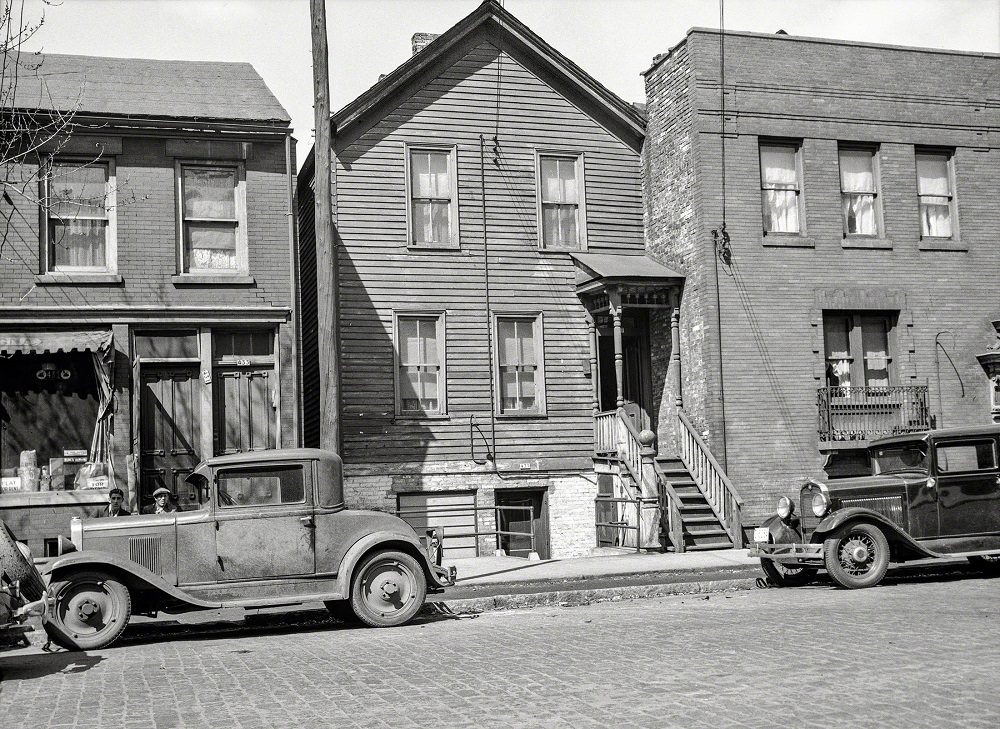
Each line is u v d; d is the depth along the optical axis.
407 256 21.02
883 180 21.97
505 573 15.72
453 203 21.39
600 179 22.55
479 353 21.23
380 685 7.77
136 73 19.22
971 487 13.91
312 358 21.80
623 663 8.30
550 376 21.64
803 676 7.56
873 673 7.60
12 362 17.73
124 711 7.19
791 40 21.55
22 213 17.67
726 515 19.02
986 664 7.82
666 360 21.73
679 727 6.21
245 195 18.80
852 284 21.42
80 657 9.90
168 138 18.47
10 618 9.63
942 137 22.42
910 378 21.58
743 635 9.49
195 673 8.64
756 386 20.48
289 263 18.88
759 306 20.69
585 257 21.77
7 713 7.32
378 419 20.48
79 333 17.66
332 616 12.58
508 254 21.67
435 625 11.30
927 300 21.91
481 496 20.91
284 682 8.05
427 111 21.38
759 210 20.94
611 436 20.75
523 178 21.94
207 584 11.03
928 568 15.82
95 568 10.61
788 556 13.55
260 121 18.69
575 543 21.34
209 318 18.31
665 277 20.69
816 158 21.48
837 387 21.19
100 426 17.61
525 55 22.11
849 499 13.61
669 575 15.34
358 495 20.17
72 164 18.06
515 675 7.97
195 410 18.25
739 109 21.02
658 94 22.30
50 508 17.08
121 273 18.05
